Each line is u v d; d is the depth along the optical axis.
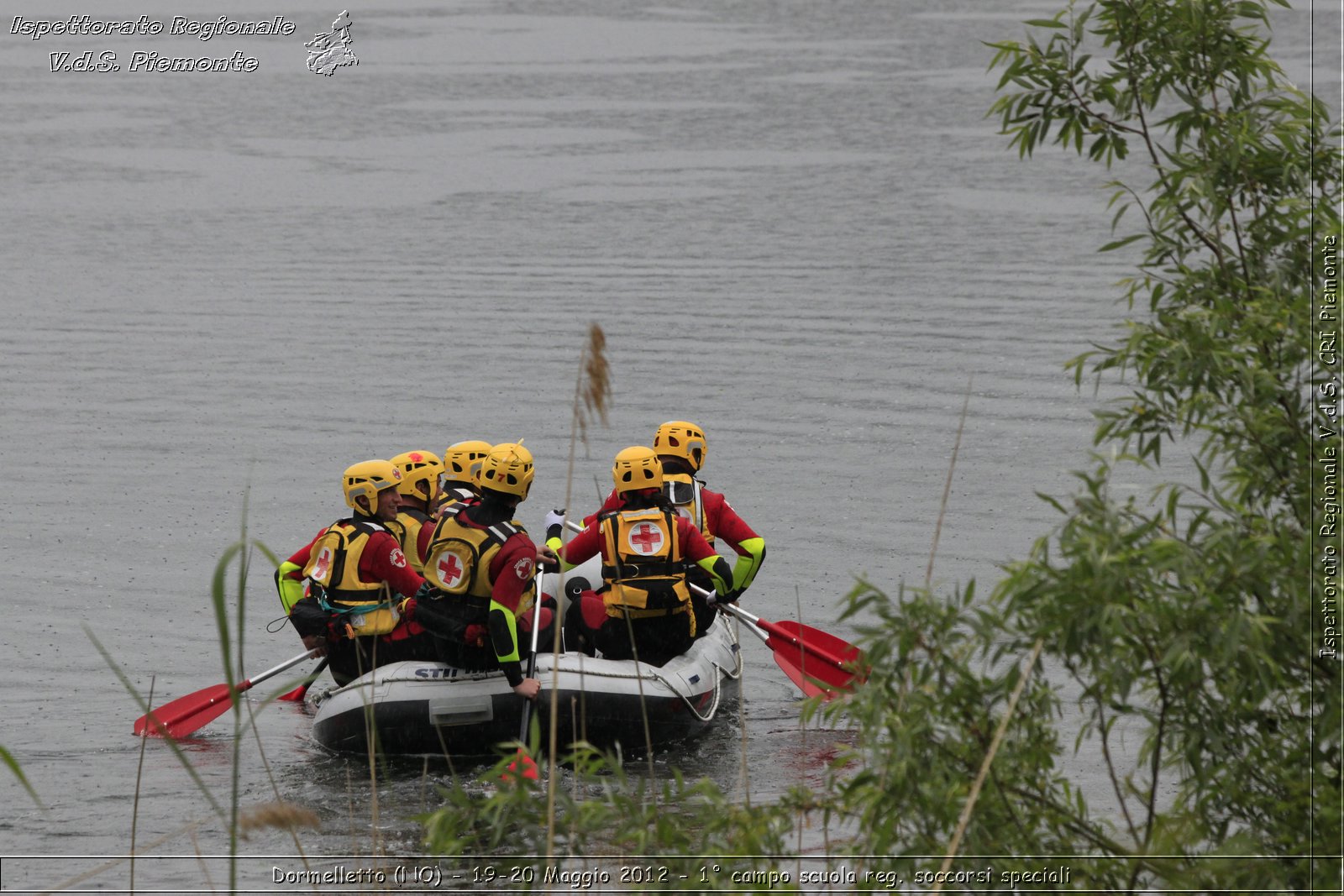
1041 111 22.52
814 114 148.00
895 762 15.82
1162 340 18.11
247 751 28.28
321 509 44.94
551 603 32.03
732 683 33.00
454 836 18.22
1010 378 59.28
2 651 33.56
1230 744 16.94
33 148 131.38
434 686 27.98
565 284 81.50
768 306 74.69
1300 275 19.62
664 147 132.75
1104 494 16.44
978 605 17.61
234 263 88.06
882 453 49.75
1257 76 20.72
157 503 45.53
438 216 103.00
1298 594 15.64
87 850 22.75
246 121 150.62
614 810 17.62
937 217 98.88
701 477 47.38
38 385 60.78
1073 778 24.94
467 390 59.75
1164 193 20.33
